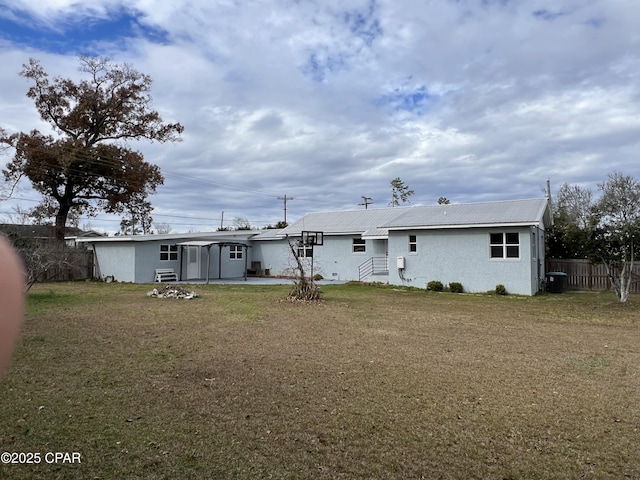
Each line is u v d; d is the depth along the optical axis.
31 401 4.52
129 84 27.05
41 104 25.42
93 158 24.83
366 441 3.77
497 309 11.92
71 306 11.33
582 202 21.45
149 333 7.94
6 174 24.53
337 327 8.77
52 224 27.06
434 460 3.46
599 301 14.02
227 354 6.50
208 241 22.81
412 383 5.26
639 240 12.69
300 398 4.73
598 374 5.69
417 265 18.52
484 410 4.45
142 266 21.03
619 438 3.85
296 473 3.25
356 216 25.25
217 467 3.30
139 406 4.45
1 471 3.20
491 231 16.94
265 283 20.91
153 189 28.80
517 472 3.29
